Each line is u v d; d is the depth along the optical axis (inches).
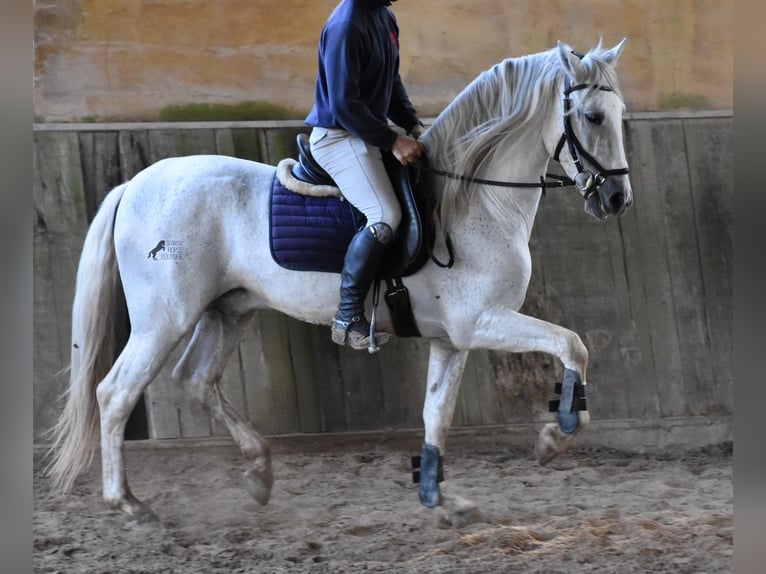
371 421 238.7
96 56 238.4
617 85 156.6
